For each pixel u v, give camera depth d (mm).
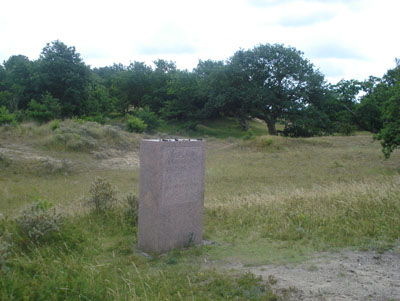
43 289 4152
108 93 61594
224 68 46844
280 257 5801
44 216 6273
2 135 23734
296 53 45344
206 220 8469
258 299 4102
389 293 4270
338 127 43750
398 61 25547
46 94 46438
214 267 5359
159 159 5930
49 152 22375
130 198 8578
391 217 7168
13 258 5230
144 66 68500
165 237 6070
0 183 16188
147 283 4535
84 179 18234
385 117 20141
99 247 6184
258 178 18547
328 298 4156
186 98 58375
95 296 4062
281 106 45125
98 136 27094
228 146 31859
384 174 18531
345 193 9320
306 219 7688
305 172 20281
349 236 6637
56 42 48406
